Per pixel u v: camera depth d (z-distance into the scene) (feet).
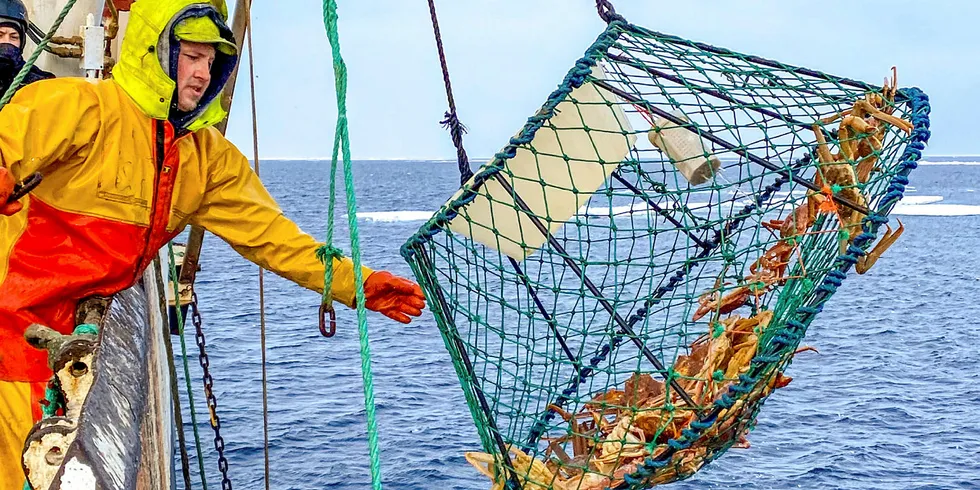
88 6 22.75
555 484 14.11
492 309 69.77
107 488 7.87
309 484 69.00
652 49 14.67
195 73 13.89
